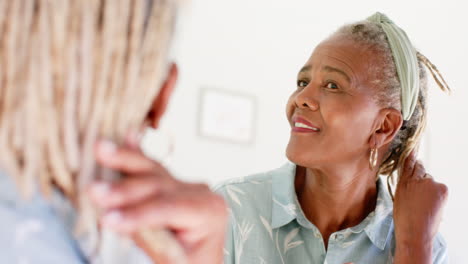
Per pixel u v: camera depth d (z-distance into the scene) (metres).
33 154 0.48
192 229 0.54
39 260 0.50
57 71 0.48
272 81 4.01
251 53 3.96
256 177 1.55
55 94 0.49
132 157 0.50
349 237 1.47
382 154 1.52
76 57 0.49
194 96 3.77
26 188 0.48
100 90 0.50
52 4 0.48
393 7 4.25
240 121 3.88
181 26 0.58
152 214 0.49
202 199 0.53
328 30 4.18
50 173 0.50
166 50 0.54
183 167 3.69
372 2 4.22
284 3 4.05
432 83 4.24
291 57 4.08
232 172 3.83
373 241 1.47
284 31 4.07
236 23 3.93
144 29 0.52
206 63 3.82
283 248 1.46
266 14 4.01
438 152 4.20
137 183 0.49
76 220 0.52
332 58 1.43
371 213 1.48
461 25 4.31
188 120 3.73
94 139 0.50
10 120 0.48
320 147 1.40
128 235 0.53
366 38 1.47
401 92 1.49
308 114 1.41
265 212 1.48
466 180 4.23
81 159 0.49
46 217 0.50
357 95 1.42
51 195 0.50
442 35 4.33
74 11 0.49
